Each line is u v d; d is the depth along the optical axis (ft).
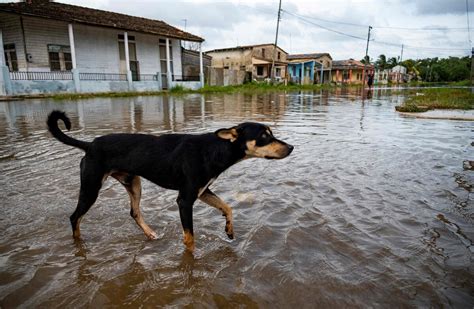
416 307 7.77
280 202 13.80
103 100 64.54
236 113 44.06
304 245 10.46
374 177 16.90
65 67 78.54
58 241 10.76
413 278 8.81
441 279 8.78
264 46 155.53
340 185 15.76
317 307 7.75
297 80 176.04
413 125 33.53
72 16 75.66
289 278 8.77
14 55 73.56
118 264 9.51
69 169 18.08
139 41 93.76
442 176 17.02
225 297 8.07
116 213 12.90
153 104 56.90
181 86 96.68
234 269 9.24
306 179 16.66
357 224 11.80
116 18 92.94
